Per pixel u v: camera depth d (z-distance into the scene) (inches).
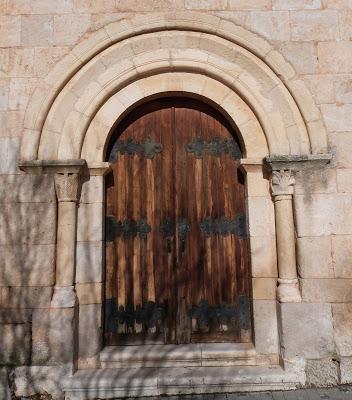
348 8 176.7
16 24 173.5
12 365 152.6
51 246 159.6
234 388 152.2
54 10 174.4
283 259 161.5
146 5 175.2
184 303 172.6
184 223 177.0
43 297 156.3
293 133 168.2
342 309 157.1
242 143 175.9
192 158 180.7
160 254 175.3
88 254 166.4
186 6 175.5
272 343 162.6
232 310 172.6
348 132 167.5
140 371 158.2
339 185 164.2
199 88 176.4
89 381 150.2
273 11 175.6
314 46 173.3
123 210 177.5
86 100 170.2
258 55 172.2
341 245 160.9
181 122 182.9
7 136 166.1
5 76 169.8
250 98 171.5
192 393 150.6
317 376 152.9
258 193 171.0
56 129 167.5
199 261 175.0
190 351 163.9
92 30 173.2
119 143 180.9
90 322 162.6
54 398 149.6
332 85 170.6
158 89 176.1
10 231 160.4
